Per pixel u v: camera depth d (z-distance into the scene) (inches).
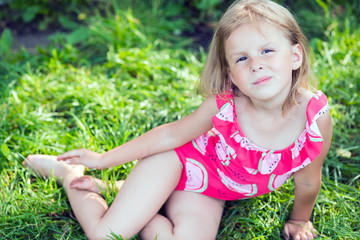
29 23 162.9
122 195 78.7
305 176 77.3
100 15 163.9
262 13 69.2
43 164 94.9
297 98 73.2
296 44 71.4
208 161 81.7
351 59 133.6
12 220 84.7
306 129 70.9
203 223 79.3
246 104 75.9
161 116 113.3
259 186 80.9
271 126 74.1
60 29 160.4
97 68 133.1
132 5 166.6
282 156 74.5
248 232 84.0
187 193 83.7
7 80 127.1
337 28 147.9
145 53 134.1
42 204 88.7
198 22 163.2
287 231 83.6
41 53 139.8
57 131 107.7
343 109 117.1
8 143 105.0
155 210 78.8
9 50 142.0
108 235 76.2
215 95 77.5
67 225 85.1
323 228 83.5
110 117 112.0
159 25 156.1
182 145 83.0
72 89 120.4
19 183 95.5
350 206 89.1
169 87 124.6
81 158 84.0
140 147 81.7
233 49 69.8
